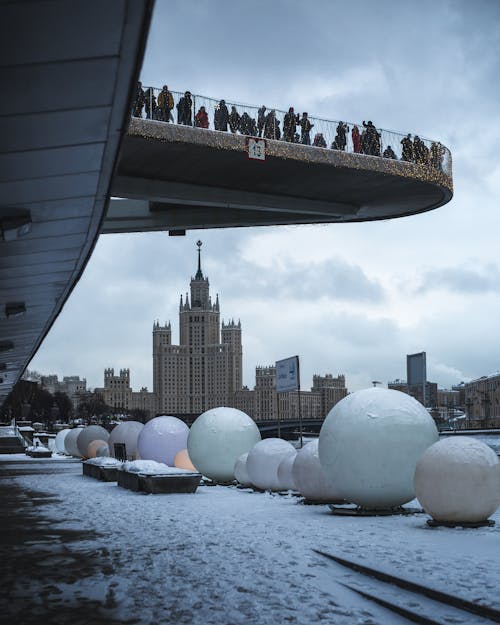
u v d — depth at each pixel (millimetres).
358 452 14852
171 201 58125
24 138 7809
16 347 22938
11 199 9617
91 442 42156
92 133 7922
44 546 11969
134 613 7582
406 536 11961
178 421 29516
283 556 10492
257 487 22250
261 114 51562
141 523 14773
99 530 13867
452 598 7551
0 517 16188
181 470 22750
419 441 14945
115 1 5652
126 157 51625
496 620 6965
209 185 58625
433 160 60969
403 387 137250
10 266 12961
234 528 13617
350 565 9570
